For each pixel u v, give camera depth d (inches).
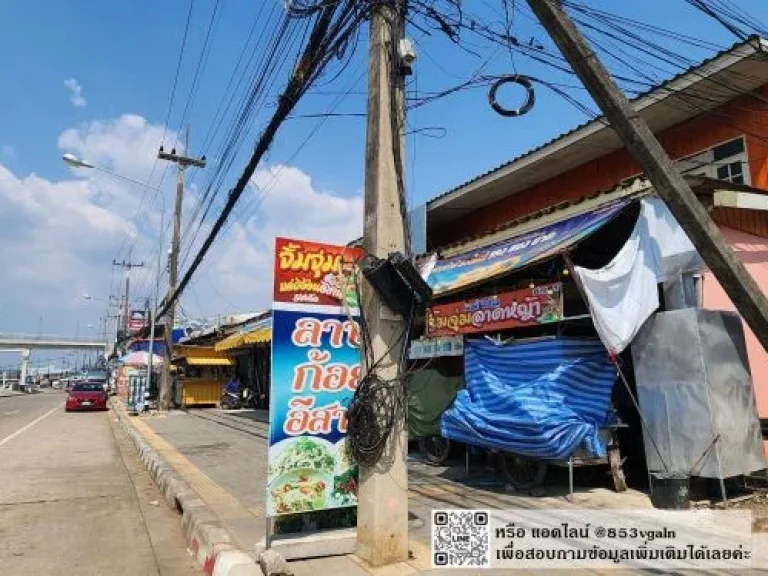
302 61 268.5
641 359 289.6
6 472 446.0
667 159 177.6
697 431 266.2
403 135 224.8
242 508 299.1
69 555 245.3
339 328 231.0
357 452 212.2
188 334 1425.9
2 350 3088.1
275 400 218.1
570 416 292.2
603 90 175.8
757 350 333.7
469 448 376.5
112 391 2180.1
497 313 343.3
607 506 273.0
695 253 284.8
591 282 281.1
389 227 217.6
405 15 228.7
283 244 225.3
